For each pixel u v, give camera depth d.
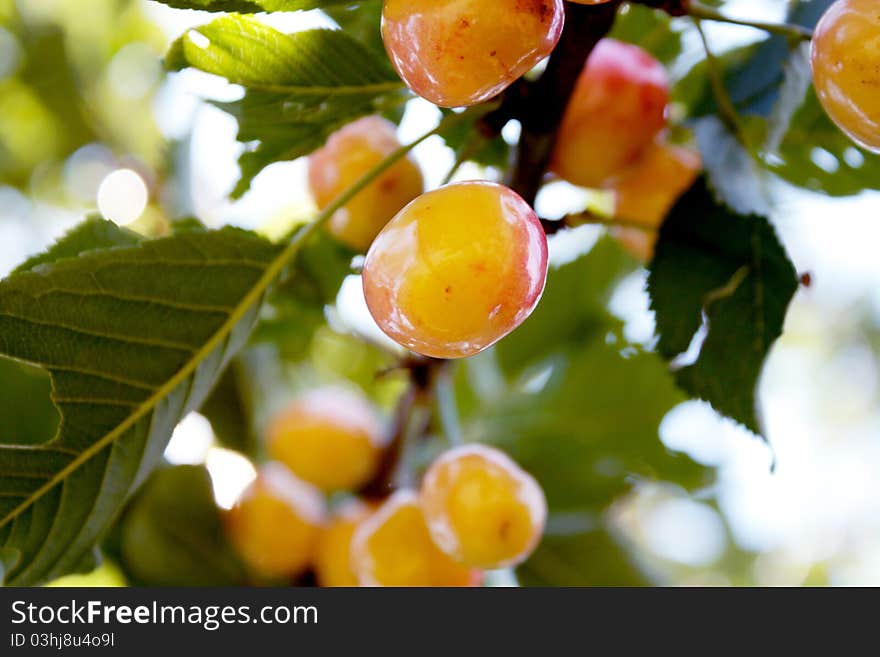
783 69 0.30
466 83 0.27
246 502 0.34
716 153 0.30
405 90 0.30
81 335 0.29
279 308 0.35
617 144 0.30
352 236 0.32
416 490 0.35
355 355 0.40
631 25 0.33
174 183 0.39
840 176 0.33
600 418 0.37
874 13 0.27
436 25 0.26
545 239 0.27
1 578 0.32
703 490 0.37
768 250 0.29
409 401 0.35
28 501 0.29
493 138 0.30
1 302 0.28
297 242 0.30
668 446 0.36
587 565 0.35
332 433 0.35
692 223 0.30
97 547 0.30
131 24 0.48
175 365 0.29
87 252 0.29
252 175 0.31
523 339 0.38
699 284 0.30
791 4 0.30
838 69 0.27
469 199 0.27
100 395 0.29
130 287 0.29
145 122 0.47
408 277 0.26
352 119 0.30
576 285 0.38
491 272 0.26
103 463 0.29
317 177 0.32
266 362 0.37
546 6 0.26
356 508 0.34
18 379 0.34
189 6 0.27
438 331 0.26
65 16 0.47
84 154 0.48
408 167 0.31
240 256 0.30
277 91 0.30
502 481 0.30
